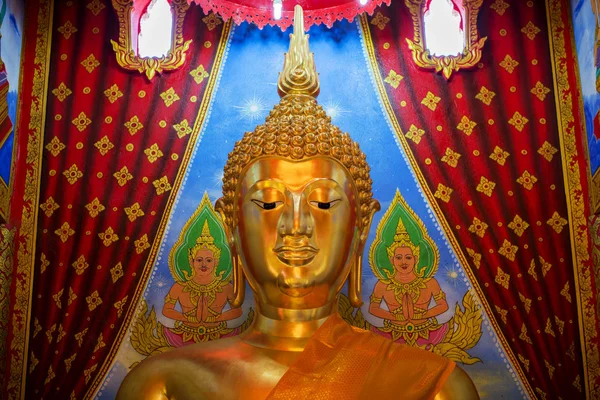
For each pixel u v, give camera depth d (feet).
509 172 16.33
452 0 18.08
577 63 16.80
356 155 14.55
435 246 15.99
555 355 14.83
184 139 16.96
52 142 16.52
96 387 14.78
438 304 15.56
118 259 15.80
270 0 17.29
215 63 17.74
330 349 12.62
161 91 17.29
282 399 11.75
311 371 12.19
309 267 13.28
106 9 17.83
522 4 17.72
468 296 15.55
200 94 17.39
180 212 16.35
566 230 15.69
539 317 15.16
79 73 17.20
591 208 15.47
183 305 15.64
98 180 16.34
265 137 14.15
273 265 13.32
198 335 15.44
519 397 14.67
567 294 15.23
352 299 14.29
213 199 16.51
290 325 13.37
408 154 16.80
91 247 15.80
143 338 15.31
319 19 17.40
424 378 12.21
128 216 16.15
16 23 16.83
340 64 17.79
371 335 13.15
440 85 17.29
